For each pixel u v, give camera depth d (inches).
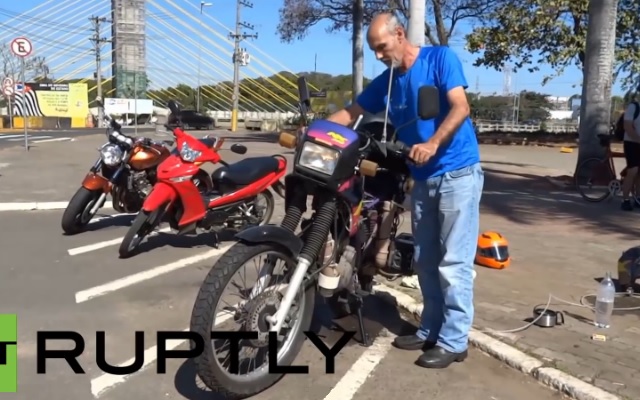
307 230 160.9
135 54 2274.9
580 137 558.3
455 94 160.4
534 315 207.6
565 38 1191.6
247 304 155.2
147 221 276.8
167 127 290.2
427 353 176.2
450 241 170.9
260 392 159.2
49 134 1305.4
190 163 283.0
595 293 236.5
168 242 311.6
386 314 214.1
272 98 2965.1
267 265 158.4
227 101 2987.2
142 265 269.9
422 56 168.1
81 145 924.6
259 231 148.9
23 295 227.8
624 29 1232.8
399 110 172.6
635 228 365.4
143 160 310.0
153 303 222.4
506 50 1211.9
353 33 1144.2
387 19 164.7
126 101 2134.6
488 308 216.5
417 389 162.4
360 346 187.9
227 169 303.4
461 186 168.1
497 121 2711.6
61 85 2159.2
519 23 1188.5
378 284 238.1
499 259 266.8
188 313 213.0
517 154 1051.3
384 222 183.6
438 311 184.2
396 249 189.5
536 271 265.6
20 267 263.1
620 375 165.5
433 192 171.9
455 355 175.9
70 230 320.2
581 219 393.7
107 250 293.4
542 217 400.5
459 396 159.0
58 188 467.8
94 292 232.7
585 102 555.8
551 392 161.9
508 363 176.1
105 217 366.6
